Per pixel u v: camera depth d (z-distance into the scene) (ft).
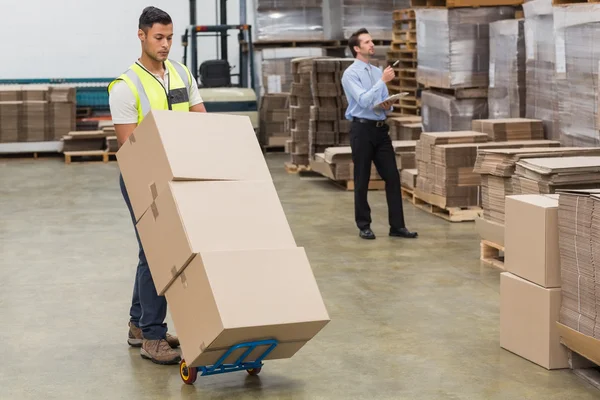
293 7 48.88
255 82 52.31
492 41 30.73
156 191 14.11
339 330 18.11
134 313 17.01
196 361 13.73
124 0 53.88
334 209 32.73
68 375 15.55
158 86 15.83
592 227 14.14
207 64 50.42
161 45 15.60
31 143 48.11
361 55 26.53
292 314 13.12
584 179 19.54
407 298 20.56
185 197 13.67
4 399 14.42
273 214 14.02
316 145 39.73
